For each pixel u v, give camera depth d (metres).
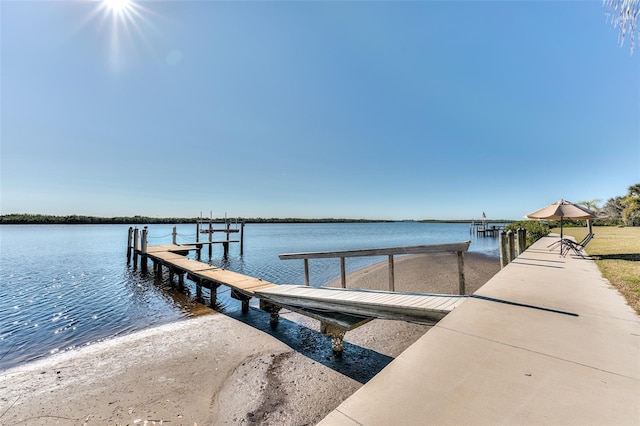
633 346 2.86
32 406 4.10
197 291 10.23
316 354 5.56
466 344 2.90
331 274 14.69
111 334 6.82
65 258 20.48
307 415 3.82
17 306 9.31
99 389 4.49
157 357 5.54
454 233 60.28
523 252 11.68
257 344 6.05
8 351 5.92
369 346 5.86
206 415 3.86
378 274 13.62
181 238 44.56
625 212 31.75
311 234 55.28
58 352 5.86
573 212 9.87
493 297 4.76
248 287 7.86
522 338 3.05
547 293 5.03
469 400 1.95
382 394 2.03
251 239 42.09
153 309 8.84
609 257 9.92
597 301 4.52
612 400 1.96
